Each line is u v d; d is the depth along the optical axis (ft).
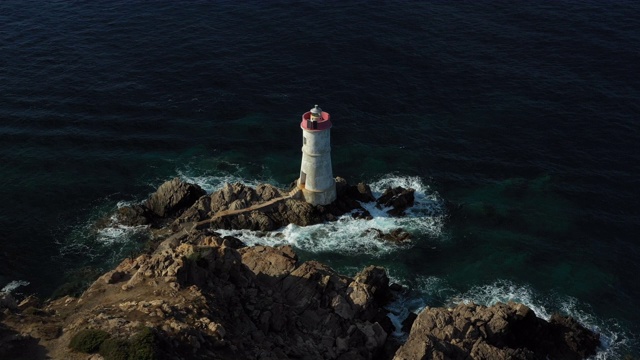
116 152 269.44
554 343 181.37
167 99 302.04
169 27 358.43
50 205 241.35
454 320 173.27
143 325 130.82
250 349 140.97
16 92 303.07
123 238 226.38
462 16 363.15
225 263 166.71
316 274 182.39
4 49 335.47
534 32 344.28
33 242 224.53
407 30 351.67
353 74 318.04
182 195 235.20
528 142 272.10
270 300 164.45
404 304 200.23
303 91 307.37
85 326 132.16
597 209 237.86
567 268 214.07
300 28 355.56
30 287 205.87
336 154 269.03
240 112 294.46
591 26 345.51
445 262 217.97
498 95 299.99
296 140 278.67
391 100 300.20
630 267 213.66
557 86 302.86
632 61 315.78
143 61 329.11
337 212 237.86
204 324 137.59
